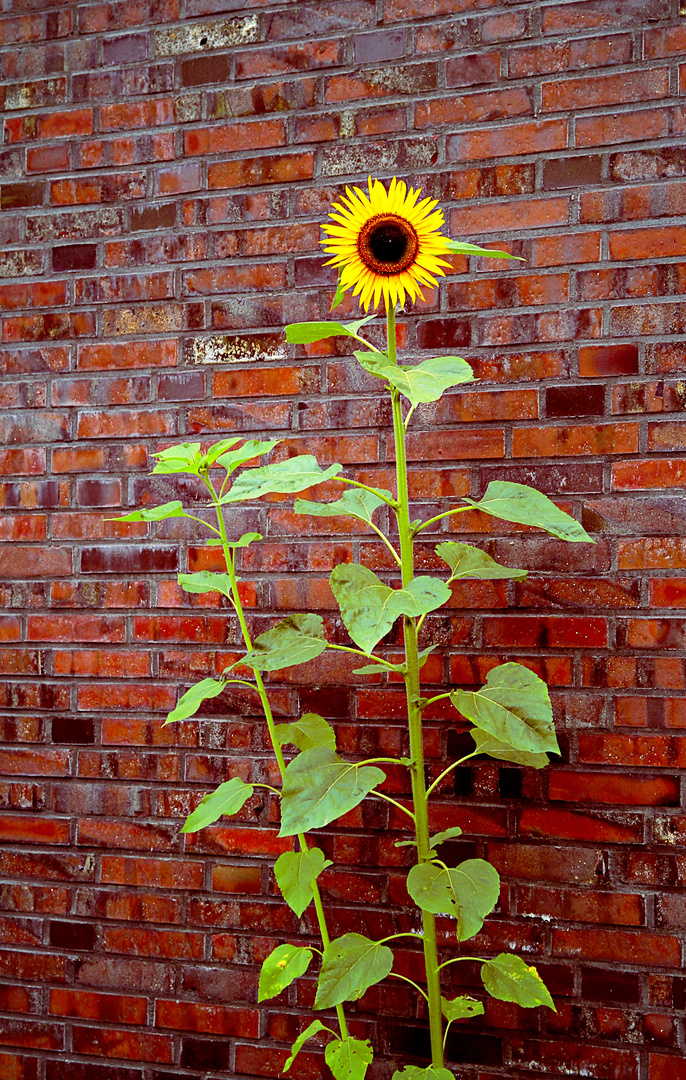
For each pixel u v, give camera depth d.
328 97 2.29
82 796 2.35
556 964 2.13
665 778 2.12
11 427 2.42
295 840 2.25
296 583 2.29
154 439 2.37
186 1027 2.26
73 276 2.41
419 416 2.24
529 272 2.20
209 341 2.34
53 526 2.40
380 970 1.86
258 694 2.29
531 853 2.15
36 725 2.39
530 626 2.18
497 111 2.22
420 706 1.93
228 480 2.33
